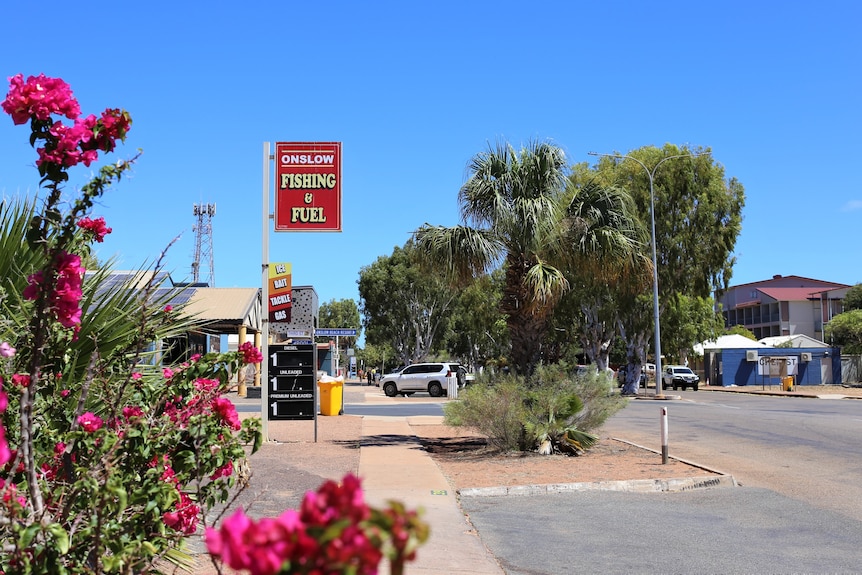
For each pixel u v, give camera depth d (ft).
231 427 15.47
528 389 49.29
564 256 51.75
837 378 197.06
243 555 5.67
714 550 24.82
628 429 65.67
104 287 19.54
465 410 48.16
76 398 16.31
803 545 25.46
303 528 5.64
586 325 160.66
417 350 242.99
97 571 12.17
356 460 44.19
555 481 37.24
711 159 149.48
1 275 17.02
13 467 12.42
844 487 36.42
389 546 5.50
